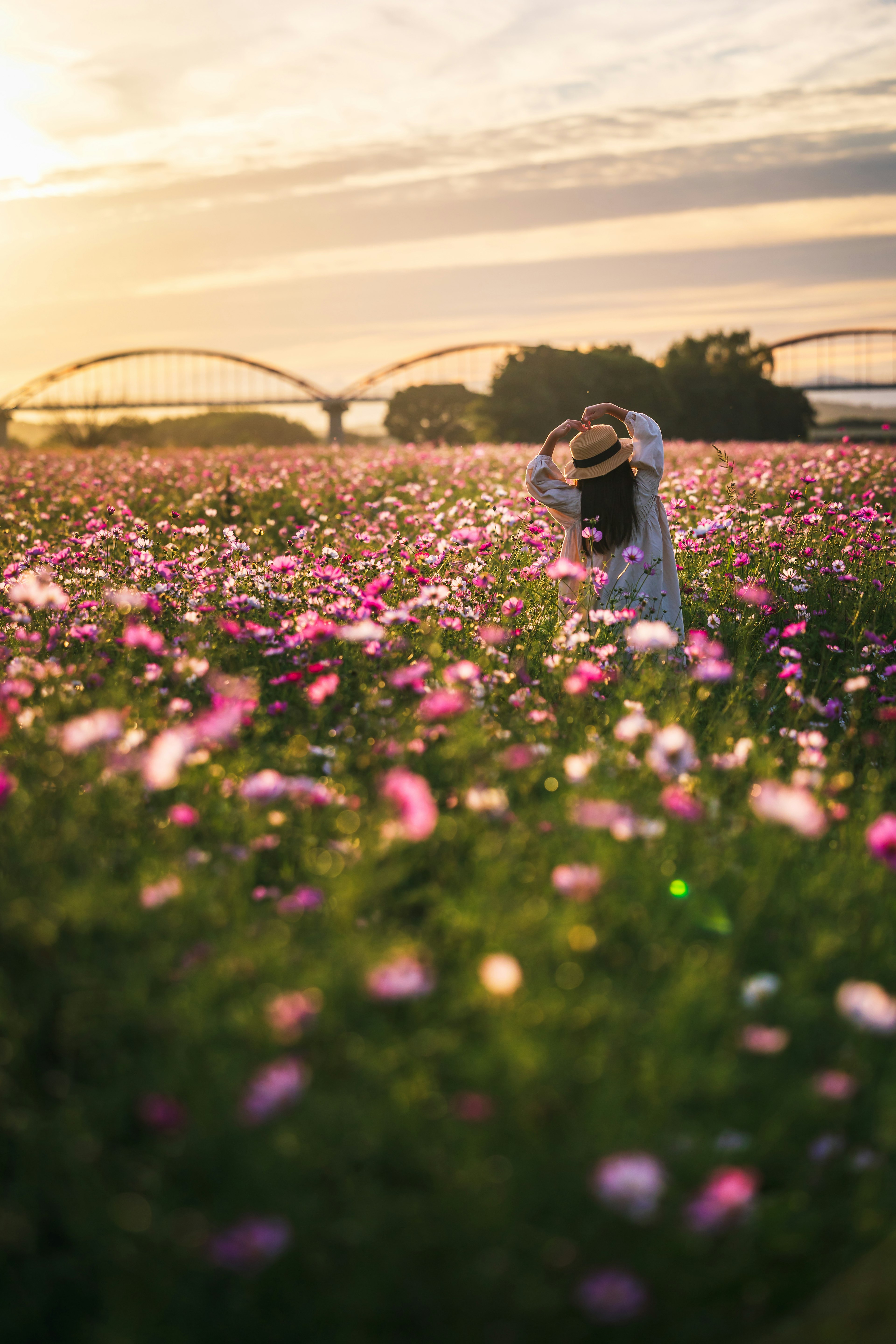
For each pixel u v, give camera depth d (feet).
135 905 7.95
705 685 14.38
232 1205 5.73
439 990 7.36
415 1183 6.09
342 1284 5.55
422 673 12.53
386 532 29.58
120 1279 5.60
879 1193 6.17
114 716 9.46
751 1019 7.06
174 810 9.50
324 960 7.34
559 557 21.12
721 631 19.26
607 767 10.62
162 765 9.04
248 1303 5.54
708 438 249.96
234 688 12.31
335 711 12.77
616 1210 5.42
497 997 6.76
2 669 13.88
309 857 9.39
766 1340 5.49
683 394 252.83
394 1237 5.65
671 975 7.33
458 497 39.96
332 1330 5.51
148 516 36.19
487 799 9.49
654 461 18.26
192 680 13.20
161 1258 5.52
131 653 14.80
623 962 7.59
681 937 7.79
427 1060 6.59
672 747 9.14
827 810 10.77
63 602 15.58
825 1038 7.15
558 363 214.90
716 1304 5.80
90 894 7.63
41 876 8.15
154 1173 5.96
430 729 11.91
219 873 8.68
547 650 16.52
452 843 9.46
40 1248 6.09
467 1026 6.99
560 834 9.20
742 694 14.67
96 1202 5.74
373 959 7.16
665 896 8.28
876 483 39.37
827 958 7.75
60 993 7.19
